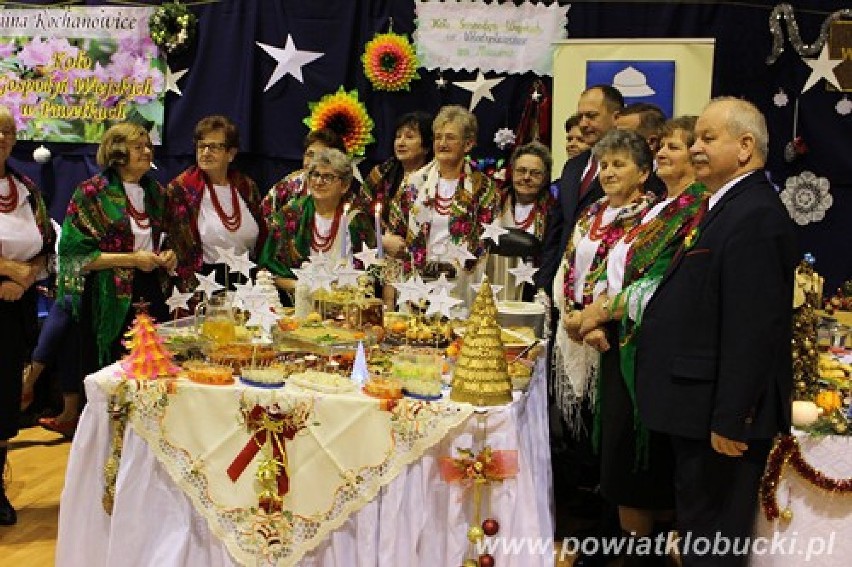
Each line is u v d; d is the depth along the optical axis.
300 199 4.35
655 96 5.41
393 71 5.64
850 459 3.05
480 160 5.58
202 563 3.10
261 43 5.77
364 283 3.75
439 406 2.85
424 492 2.89
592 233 3.75
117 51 5.84
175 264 4.45
